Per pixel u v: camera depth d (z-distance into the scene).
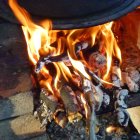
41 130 0.63
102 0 0.56
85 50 0.67
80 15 0.56
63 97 0.62
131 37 0.74
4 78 0.58
